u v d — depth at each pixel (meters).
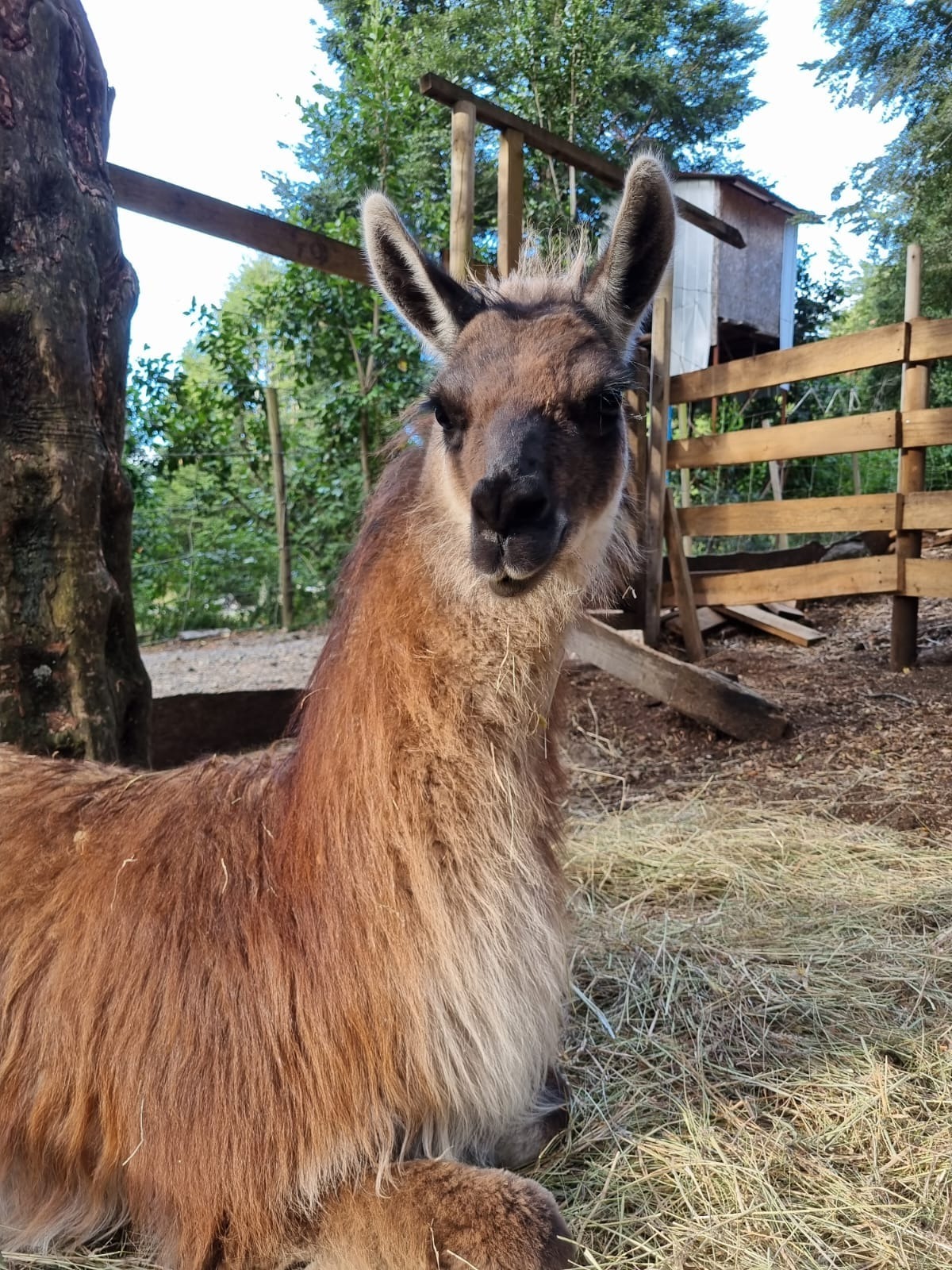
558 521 0.90
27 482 1.43
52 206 1.46
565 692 1.04
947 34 5.31
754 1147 0.98
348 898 0.86
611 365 0.98
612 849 1.87
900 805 1.96
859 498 2.95
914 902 1.55
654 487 3.26
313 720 0.95
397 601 0.91
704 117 11.28
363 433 5.55
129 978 0.91
